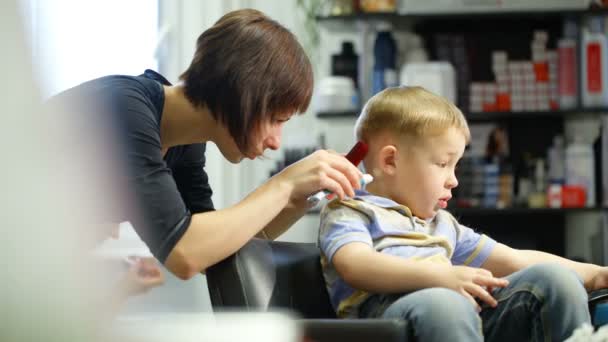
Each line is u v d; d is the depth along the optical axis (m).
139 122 1.31
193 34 3.80
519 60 4.25
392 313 1.21
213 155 3.88
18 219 0.26
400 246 1.46
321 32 4.29
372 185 1.58
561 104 4.10
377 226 1.47
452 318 1.13
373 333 1.10
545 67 4.14
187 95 1.42
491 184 4.05
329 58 4.28
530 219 4.19
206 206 1.68
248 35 1.39
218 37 1.40
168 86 1.52
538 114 4.11
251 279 1.30
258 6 4.28
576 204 4.05
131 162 1.26
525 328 1.34
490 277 1.30
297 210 1.51
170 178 1.32
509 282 1.37
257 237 1.51
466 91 4.13
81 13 2.69
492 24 4.26
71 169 0.32
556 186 4.05
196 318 0.37
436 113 1.52
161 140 1.46
